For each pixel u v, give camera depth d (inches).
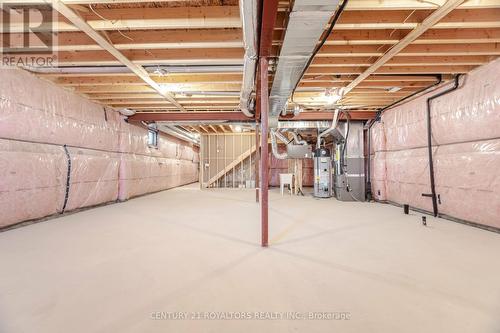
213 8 96.4
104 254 93.0
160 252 95.3
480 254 92.7
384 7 88.5
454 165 149.3
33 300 61.6
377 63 130.4
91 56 128.2
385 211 183.6
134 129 261.7
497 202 123.2
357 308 58.5
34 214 144.1
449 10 88.7
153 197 274.2
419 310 57.7
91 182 195.2
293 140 330.0
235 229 130.9
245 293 65.1
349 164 245.6
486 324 52.5
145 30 113.4
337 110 225.9
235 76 159.5
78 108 180.2
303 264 83.7
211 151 394.3
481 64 130.1
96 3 87.3
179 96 193.0
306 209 193.2
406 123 197.2
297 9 75.9
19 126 133.3
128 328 51.4
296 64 113.2
